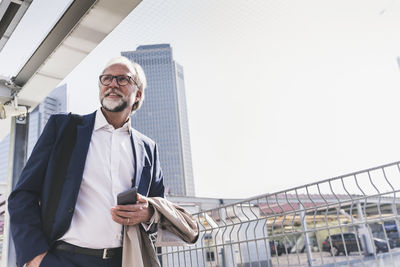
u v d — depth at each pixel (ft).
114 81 4.73
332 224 9.06
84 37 10.79
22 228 3.66
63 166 4.13
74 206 3.96
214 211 11.53
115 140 4.66
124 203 3.93
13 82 13.42
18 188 3.91
